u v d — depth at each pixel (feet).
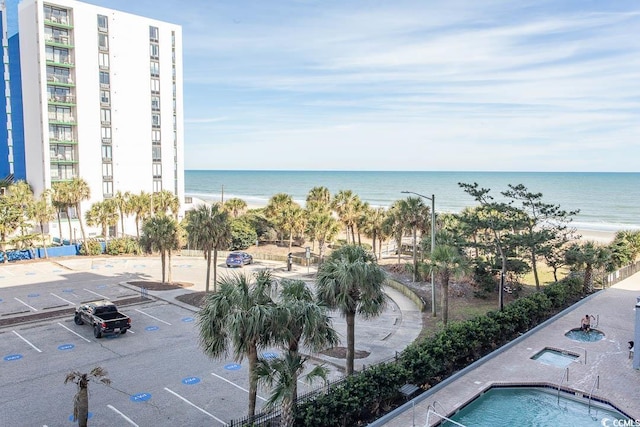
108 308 87.86
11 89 220.64
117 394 61.41
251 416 48.52
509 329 84.74
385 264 156.87
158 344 80.89
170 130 240.32
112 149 218.59
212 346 47.73
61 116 204.74
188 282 132.05
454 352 69.87
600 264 125.08
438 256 88.02
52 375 67.36
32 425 53.16
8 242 162.30
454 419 58.75
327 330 51.11
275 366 46.42
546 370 71.72
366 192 647.56
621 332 90.99
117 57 217.77
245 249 195.52
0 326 90.38
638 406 60.23
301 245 207.82
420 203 131.85
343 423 52.75
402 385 60.64
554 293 107.24
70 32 205.46
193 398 60.49
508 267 114.93
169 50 237.45
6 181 215.10
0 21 220.02
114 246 183.11
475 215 120.16
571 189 638.53
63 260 169.99
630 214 390.21
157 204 200.34
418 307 107.34
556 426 57.16
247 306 45.88
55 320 95.09
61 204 179.01
